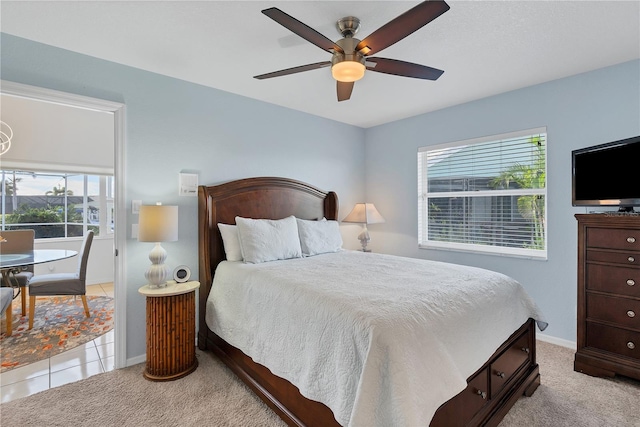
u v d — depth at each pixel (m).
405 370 1.29
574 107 2.76
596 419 1.89
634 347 2.20
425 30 2.03
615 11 1.84
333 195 3.85
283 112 3.59
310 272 2.26
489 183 3.37
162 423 1.84
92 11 1.84
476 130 3.38
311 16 1.88
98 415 1.90
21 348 2.85
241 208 3.12
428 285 1.92
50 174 5.13
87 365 2.54
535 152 3.06
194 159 2.91
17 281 3.59
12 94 2.10
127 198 2.54
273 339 1.91
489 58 2.43
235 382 2.28
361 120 4.14
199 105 2.94
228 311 2.41
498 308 1.95
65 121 4.91
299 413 1.74
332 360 1.51
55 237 5.16
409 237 4.02
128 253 2.54
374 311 1.50
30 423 1.83
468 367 1.60
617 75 2.55
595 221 2.36
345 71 1.82
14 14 1.87
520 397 2.11
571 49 2.29
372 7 1.80
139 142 2.60
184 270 2.59
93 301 4.32
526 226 3.14
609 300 2.30
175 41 2.18
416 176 3.94
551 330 2.93
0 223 4.81
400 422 1.21
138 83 2.59
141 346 2.61
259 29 2.03
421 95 3.24
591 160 2.51
